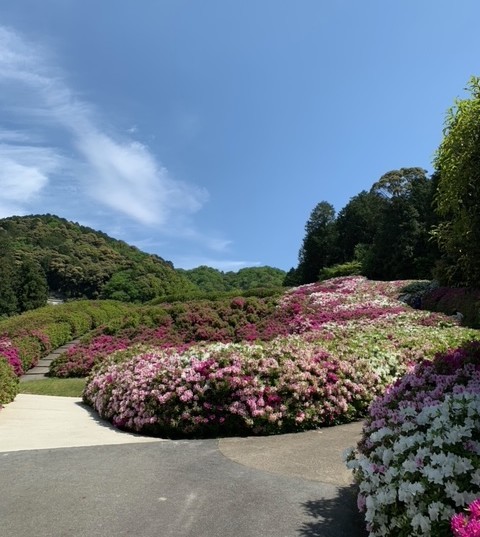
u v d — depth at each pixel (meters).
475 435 2.70
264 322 15.77
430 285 18.83
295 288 26.53
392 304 17.52
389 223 32.75
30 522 3.06
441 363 4.63
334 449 4.73
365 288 21.92
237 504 3.36
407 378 4.36
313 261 47.31
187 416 5.45
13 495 3.51
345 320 14.53
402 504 2.38
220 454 4.62
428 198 31.16
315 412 5.73
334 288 23.33
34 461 4.36
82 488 3.65
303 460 4.38
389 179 33.41
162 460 4.41
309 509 3.29
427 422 2.98
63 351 15.02
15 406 7.88
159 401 5.61
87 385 8.39
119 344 14.34
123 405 6.04
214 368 5.80
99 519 3.11
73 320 18.02
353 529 3.00
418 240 31.23
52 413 7.25
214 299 24.39
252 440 5.20
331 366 6.23
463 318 12.71
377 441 3.07
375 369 6.75
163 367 6.21
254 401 5.50
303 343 7.40
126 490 3.62
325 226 49.50
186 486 3.71
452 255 4.36
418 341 8.66
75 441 5.25
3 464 4.27
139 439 5.38
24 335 14.77
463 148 3.52
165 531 2.95
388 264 31.86
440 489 2.22
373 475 2.65
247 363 5.87
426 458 2.45
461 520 1.88
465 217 3.71
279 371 5.80
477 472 2.20
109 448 4.87
